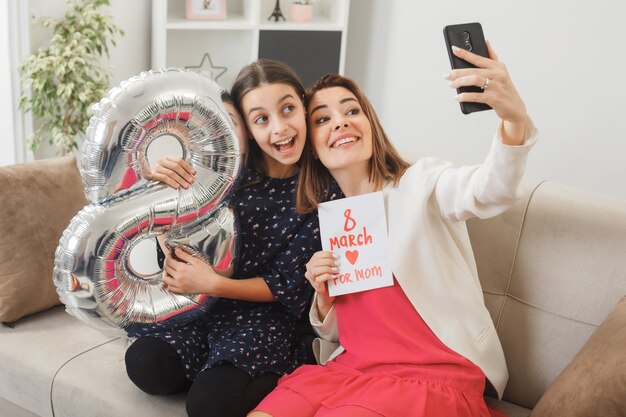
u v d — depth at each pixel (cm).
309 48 382
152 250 193
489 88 142
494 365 167
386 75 410
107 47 341
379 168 175
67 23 314
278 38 373
